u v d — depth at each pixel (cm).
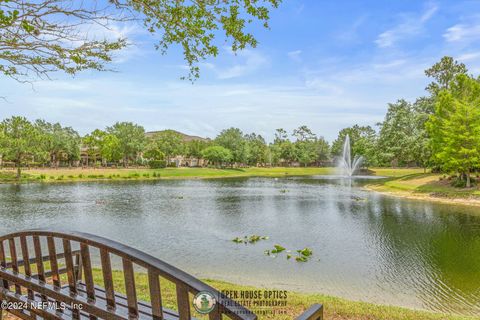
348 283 852
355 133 8850
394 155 4438
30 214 1938
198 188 3800
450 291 794
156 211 2056
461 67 3972
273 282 858
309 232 1458
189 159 10688
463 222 1666
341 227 1564
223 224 1641
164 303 483
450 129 2756
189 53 452
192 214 1941
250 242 1284
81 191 3381
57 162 7631
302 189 3631
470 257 1073
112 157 7725
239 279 880
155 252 1148
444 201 2450
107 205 2325
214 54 444
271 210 2094
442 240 1304
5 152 4641
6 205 2305
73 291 246
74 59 387
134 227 1570
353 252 1141
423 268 971
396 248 1192
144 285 612
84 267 233
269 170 8175
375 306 546
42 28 358
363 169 7131
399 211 2034
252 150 9262
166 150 8888
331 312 500
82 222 1692
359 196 2894
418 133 4038
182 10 401
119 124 8294
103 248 215
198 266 993
